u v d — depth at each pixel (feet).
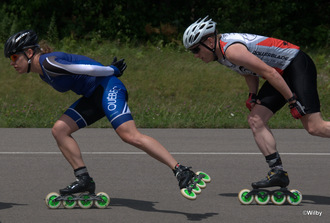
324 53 72.69
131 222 16.70
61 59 17.62
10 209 18.26
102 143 33.96
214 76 60.03
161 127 43.24
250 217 17.33
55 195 18.39
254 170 25.70
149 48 71.15
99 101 18.10
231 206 18.80
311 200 19.83
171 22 82.89
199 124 43.57
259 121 19.36
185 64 63.46
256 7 81.92
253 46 18.45
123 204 19.07
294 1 84.53
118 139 35.78
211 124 43.65
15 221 16.75
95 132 39.40
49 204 18.33
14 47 17.67
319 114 18.78
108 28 79.82
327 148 32.83
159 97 55.62
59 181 23.03
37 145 33.19
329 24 86.22
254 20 80.38
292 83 18.85
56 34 74.84
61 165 26.66
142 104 53.26
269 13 80.43
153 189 21.52
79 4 80.94
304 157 29.45
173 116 47.29
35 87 56.49
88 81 18.16
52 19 75.66
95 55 66.80
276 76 18.22
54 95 55.11
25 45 17.70
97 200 18.42
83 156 29.27
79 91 18.38
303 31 82.33
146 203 19.22
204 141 35.50
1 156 29.17
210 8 83.20
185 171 16.71
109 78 18.22
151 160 28.07
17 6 80.12
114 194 20.67
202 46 18.47
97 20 81.10
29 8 78.89
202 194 20.68
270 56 18.63
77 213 17.76
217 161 28.09
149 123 43.34
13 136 37.27
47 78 17.95
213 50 18.48
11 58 17.84
